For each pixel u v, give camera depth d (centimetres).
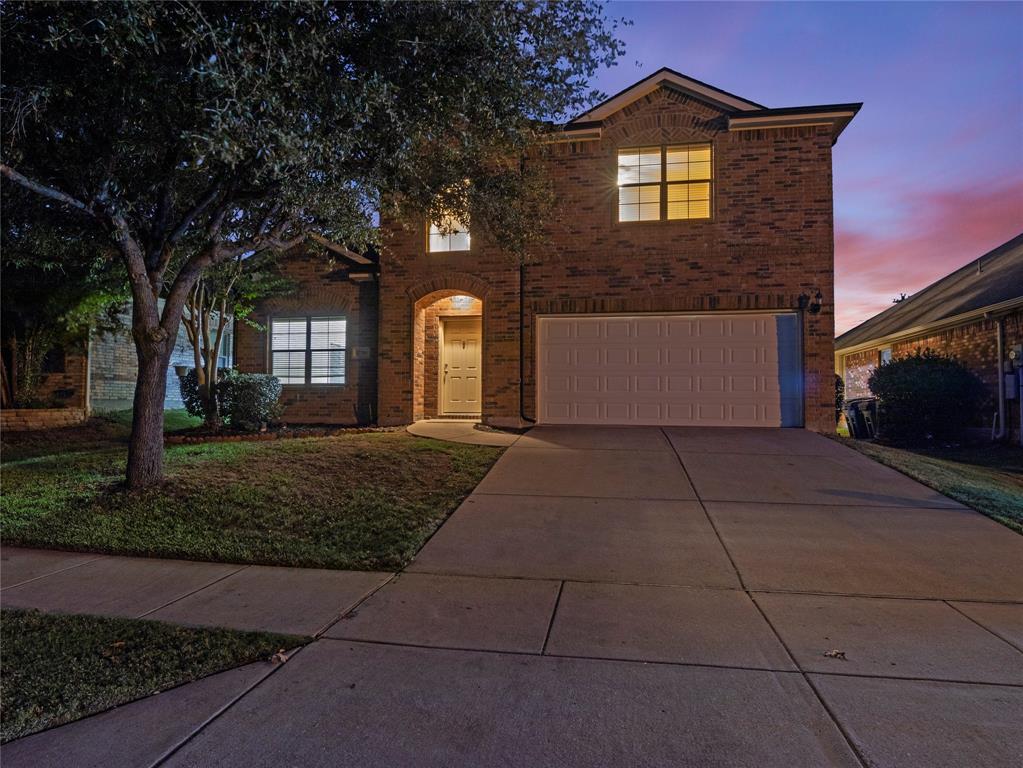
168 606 489
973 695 342
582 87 818
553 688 355
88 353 1564
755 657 392
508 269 1362
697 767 282
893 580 534
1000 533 659
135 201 837
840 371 2527
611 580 542
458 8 684
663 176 1331
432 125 770
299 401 1490
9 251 941
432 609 480
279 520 707
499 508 765
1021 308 1380
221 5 592
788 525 691
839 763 282
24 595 514
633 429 1267
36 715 335
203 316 1317
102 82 650
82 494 790
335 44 686
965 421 1492
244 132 564
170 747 305
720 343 1298
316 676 373
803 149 1281
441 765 287
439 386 1534
